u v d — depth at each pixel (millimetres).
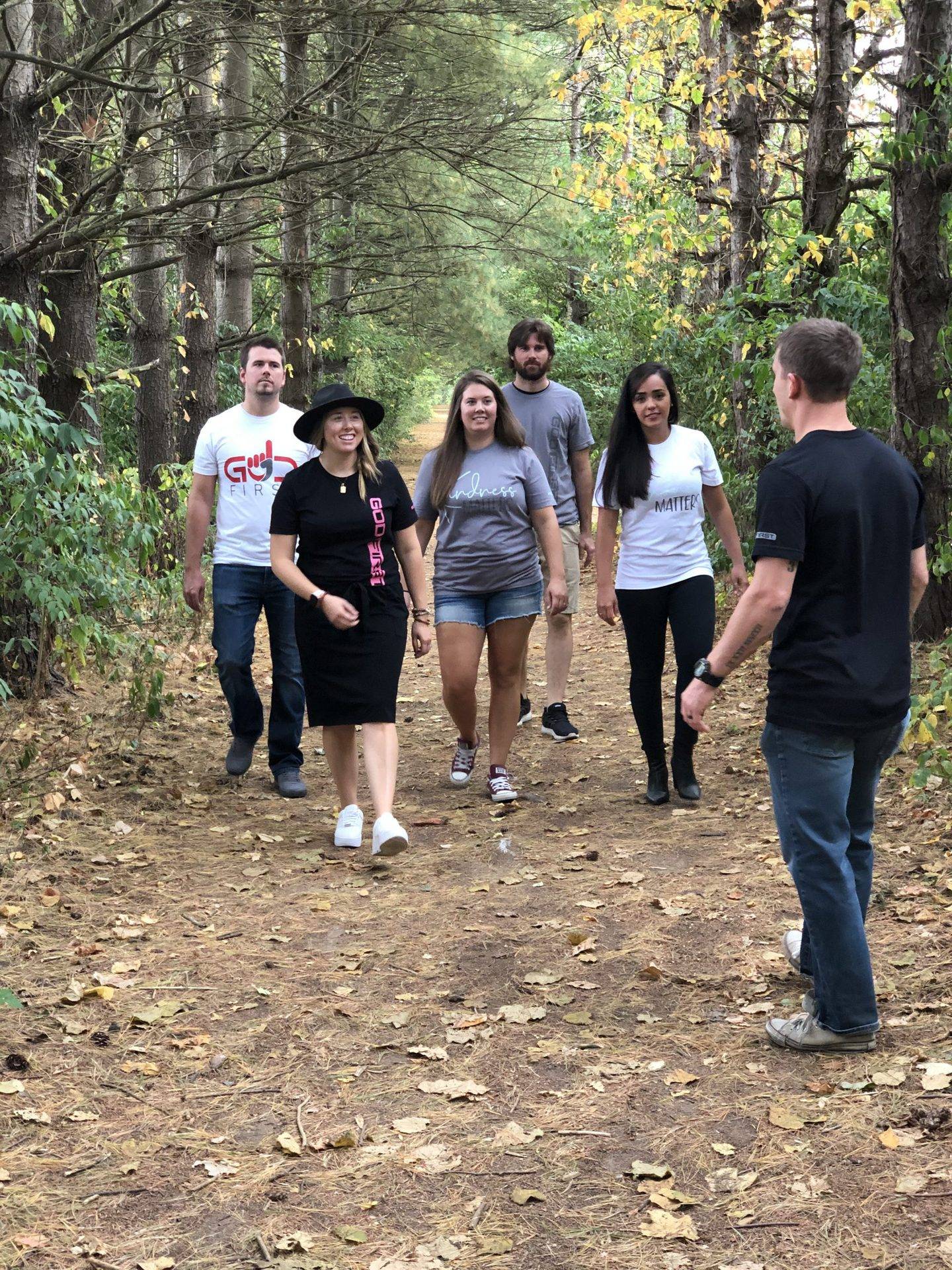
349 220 14781
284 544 5094
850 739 3133
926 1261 2430
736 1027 3506
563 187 10914
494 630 5988
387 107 8945
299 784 6211
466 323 20984
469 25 8656
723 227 11695
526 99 9203
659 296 14445
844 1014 3244
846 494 3045
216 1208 2701
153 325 12422
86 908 4523
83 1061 3381
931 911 4195
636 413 5703
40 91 7164
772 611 3041
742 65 10641
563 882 4828
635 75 11484
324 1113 3113
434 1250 2537
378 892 4773
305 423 5090
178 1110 3129
